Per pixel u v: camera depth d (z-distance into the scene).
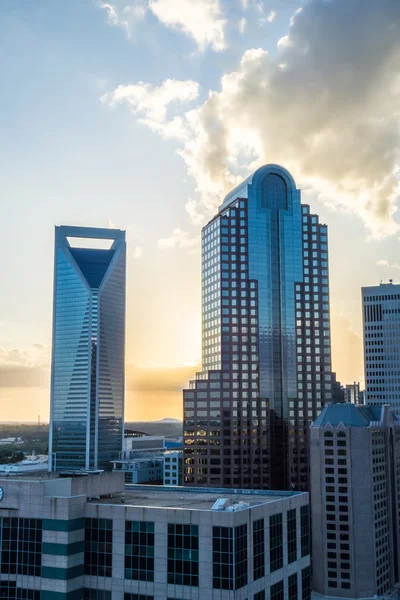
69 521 116.25
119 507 117.25
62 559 115.44
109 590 116.19
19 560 118.88
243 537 111.88
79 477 124.88
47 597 115.62
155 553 113.38
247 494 148.62
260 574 117.00
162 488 156.25
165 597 111.62
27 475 137.38
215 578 108.75
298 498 135.12
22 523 119.56
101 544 117.81
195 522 111.25
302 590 133.75
